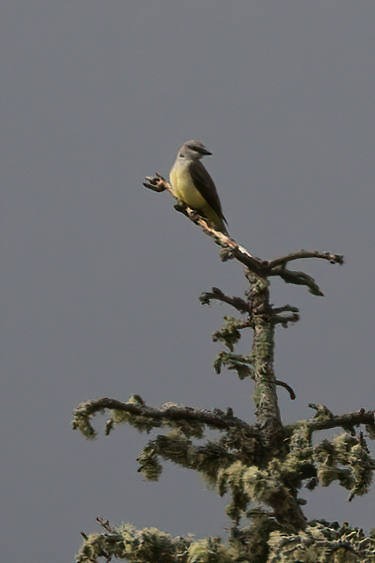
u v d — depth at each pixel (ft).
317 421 41.55
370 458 37.19
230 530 39.42
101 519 37.65
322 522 39.14
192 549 36.40
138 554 36.73
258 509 39.45
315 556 32.76
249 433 42.04
